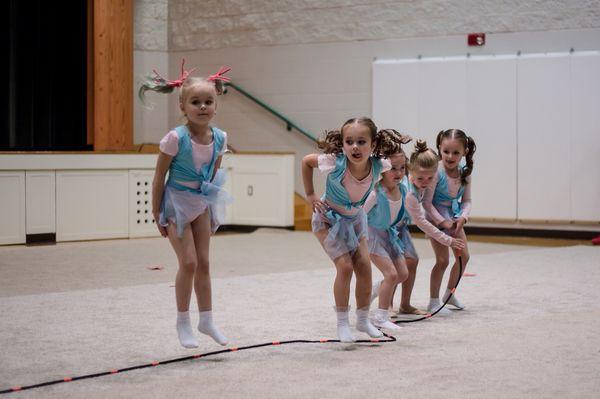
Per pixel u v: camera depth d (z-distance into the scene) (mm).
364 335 4152
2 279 6418
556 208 10062
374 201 4324
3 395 3043
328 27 11453
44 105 11633
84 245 9023
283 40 11836
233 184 10977
